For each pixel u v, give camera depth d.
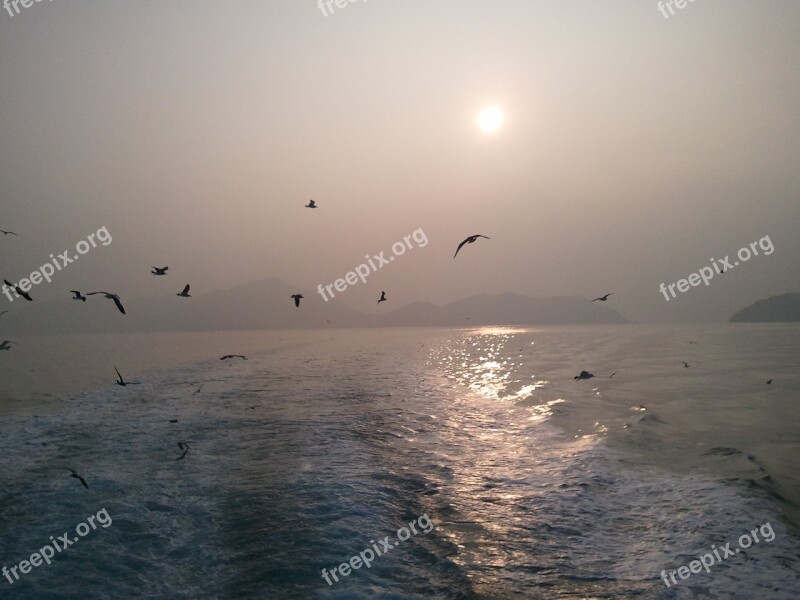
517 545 11.27
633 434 19.78
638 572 10.15
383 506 13.11
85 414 24.02
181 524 11.98
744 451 17.38
